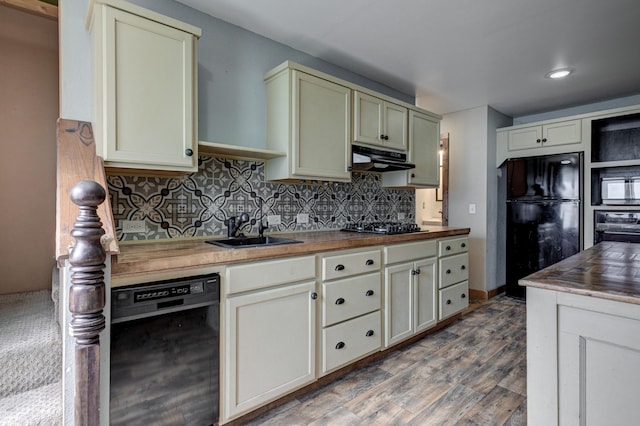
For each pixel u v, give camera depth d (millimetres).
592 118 3377
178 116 1685
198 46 2051
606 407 1076
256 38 2316
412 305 2574
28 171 2373
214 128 2125
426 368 2244
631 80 3137
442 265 2871
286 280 1773
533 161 3715
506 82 3199
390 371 2205
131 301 1277
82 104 1699
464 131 4102
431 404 1837
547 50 2549
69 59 1670
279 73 2223
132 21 1546
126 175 1809
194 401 1452
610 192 3266
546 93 3494
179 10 1981
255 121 2312
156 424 1353
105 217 1204
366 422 1684
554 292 1156
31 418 1264
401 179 3115
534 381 1204
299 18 2133
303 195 2637
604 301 1061
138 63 1564
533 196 3717
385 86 3285
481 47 2506
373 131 2701
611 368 1064
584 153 3430
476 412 1765
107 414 1019
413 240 2588
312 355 1900
